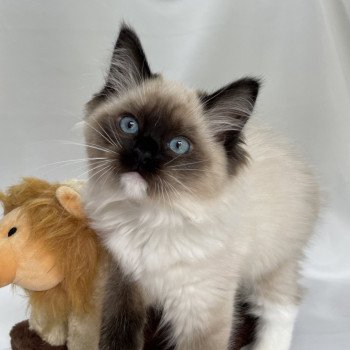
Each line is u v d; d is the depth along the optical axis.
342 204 0.42
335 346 0.32
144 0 0.38
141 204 0.23
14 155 0.40
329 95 0.40
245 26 0.39
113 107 0.24
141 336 0.26
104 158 0.22
